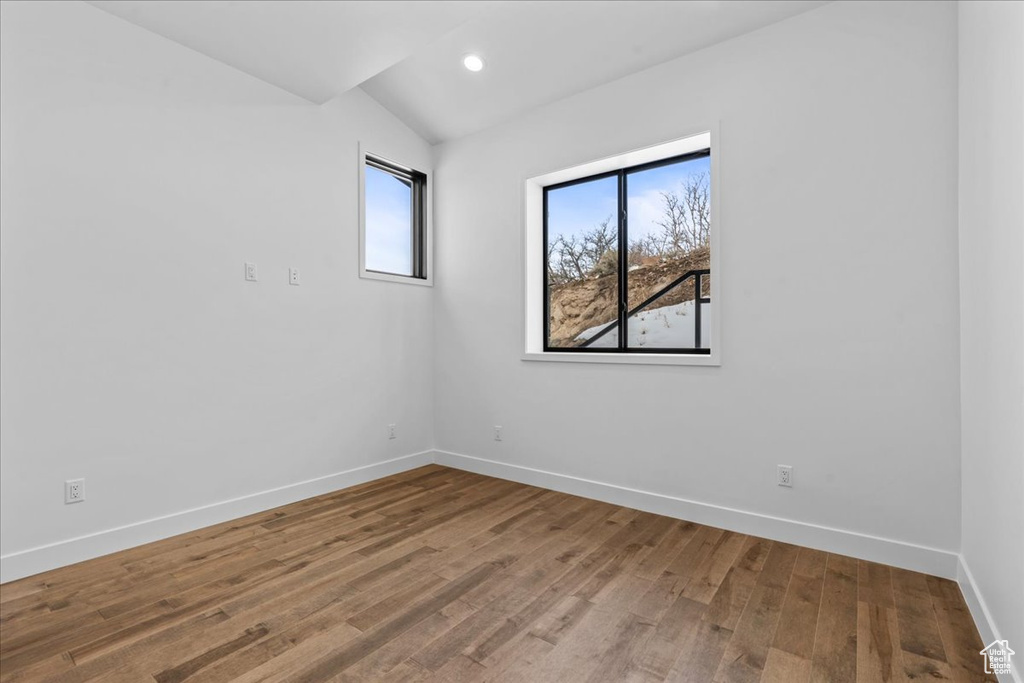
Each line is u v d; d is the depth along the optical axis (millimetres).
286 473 3137
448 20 2480
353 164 3562
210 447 2773
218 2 2330
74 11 2295
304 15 2439
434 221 4195
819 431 2428
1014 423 1391
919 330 2182
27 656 1579
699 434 2811
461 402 4012
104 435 2375
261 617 1815
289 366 3158
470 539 2555
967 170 1929
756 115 2613
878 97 2283
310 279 3279
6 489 2094
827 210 2406
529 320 3635
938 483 2133
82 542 2285
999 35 1519
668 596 1965
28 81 2160
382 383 3770
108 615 1828
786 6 2461
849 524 2342
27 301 2152
